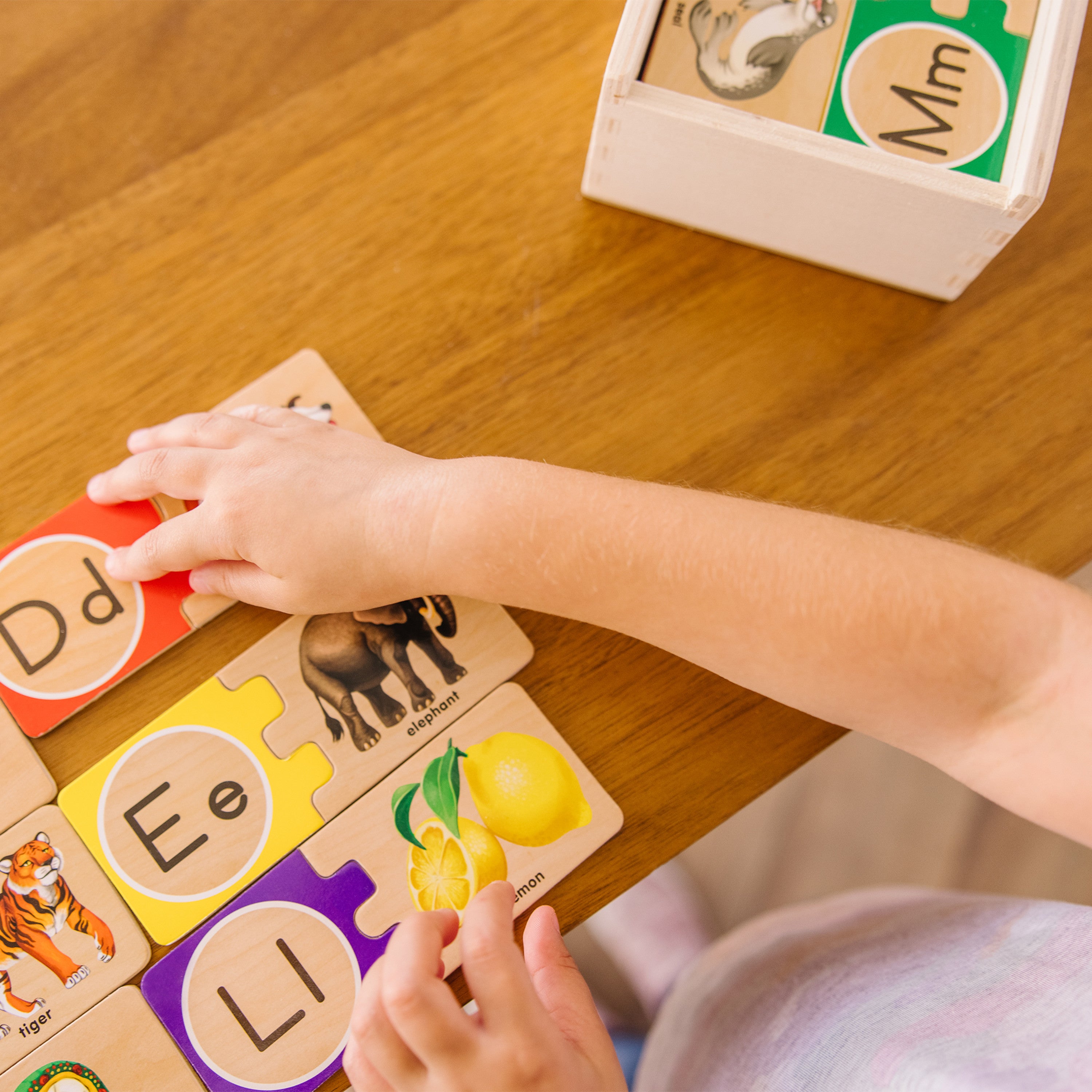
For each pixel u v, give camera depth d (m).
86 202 0.67
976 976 0.60
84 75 0.68
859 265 0.66
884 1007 0.62
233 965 0.58
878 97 0.59
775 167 0.58
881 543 0.53
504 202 0.68
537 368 0.67
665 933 1.16
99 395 0.66
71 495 0.64
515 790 0.60
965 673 0.50
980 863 1.22
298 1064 0.57
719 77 0.59
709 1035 0.75
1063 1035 0.50
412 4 0.70
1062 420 0.66
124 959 0.58
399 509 0.57
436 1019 0.42
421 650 0.62
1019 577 0.51
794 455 0.66
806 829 1.24
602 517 0.54
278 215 0.68
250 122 0.69
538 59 0.70
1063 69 0.55
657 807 0.61
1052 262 0.68
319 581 0.58
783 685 0.54
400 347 0.67
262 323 0.67
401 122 0.69
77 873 0.59
